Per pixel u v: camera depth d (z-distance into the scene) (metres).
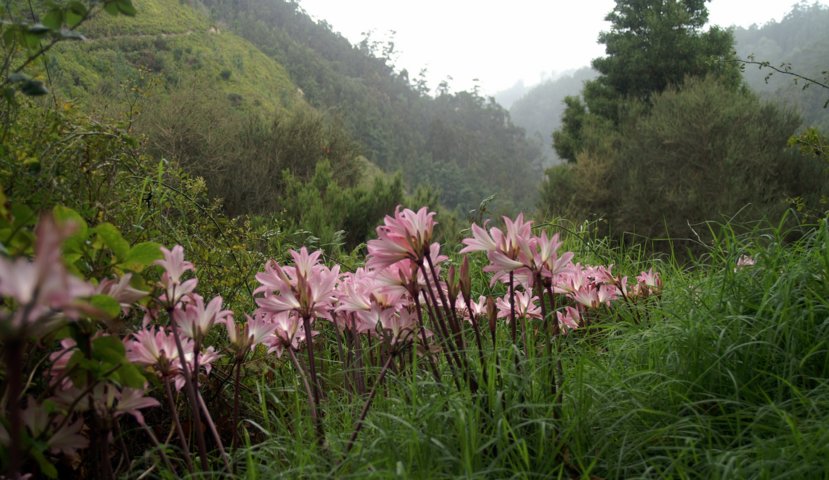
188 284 1.59
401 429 1.60
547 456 1.55
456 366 1.80
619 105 21.20
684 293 2.50
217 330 2.33
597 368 1.91
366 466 1.40
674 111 15.14
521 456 1.50
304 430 1.81
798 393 1.56
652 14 23.08
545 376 1.73
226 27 102.50
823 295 2.04
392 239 1.69
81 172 1.90
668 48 22.67
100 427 1.40
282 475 1.50
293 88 95.56
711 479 1.41
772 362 1.86
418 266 1.75
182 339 1.71
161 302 1.58
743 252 2.50
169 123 9.93
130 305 1.55
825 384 1.64
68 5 1.58
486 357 1.87
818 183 12.45
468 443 1.48
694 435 1.62
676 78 22.52
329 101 107.12
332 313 2.18
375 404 1.87
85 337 1.28
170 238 2.41
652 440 1.62
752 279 2.27
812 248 2.31
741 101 14.76
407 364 2.17
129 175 2.29
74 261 1.43
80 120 1.95
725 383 1.85
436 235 6.96
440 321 1.77
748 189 12.67
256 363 2.28
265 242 3.39
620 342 2.30
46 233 0.76
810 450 1.35
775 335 1.84
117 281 1.54
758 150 13.20
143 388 1.52
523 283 1.87
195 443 2.07
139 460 1.55
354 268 3.84
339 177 12.44
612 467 1.53
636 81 23.56
